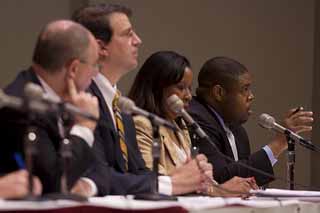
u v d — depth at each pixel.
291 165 10.13
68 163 6.45
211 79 11.44
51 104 5.62
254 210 6.73
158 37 15.36
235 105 11.34
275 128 10.12
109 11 8.71
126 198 6.73
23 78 7.01
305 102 17.16
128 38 8.71
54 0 14.14
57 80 6.97
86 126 6.76
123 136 8.49
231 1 16.44
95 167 7.61
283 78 16.98
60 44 6.93
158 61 9.80
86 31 7.11
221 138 11.05
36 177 6.43
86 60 7.04
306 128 10.47
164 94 9.73
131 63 8.72
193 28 15.88
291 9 17.16
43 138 6.71
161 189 8.15
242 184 9.16
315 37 17.33
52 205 5.17
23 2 13.81
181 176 8.38
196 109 11.08
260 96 16.69
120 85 14.60
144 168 8.70
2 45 13.55
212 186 8.87
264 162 10.89
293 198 8.12
